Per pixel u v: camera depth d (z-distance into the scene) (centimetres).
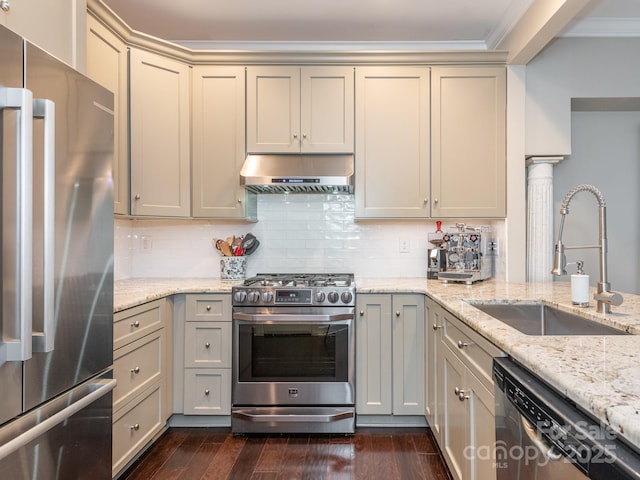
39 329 111
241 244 304
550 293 221
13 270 103
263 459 221
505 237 279
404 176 278
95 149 140
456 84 276
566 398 92
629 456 66
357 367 253
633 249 307
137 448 211
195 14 263
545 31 228
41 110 110
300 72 278
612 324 147
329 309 246
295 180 262
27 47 111
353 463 216
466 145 276
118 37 243
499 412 121
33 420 112
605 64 274
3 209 102
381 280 295
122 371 198
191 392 255
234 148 279
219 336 254
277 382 248
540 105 276
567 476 81
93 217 139
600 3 248
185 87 275
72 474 129
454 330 184
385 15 264
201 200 279
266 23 275
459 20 271
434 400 227
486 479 139
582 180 309
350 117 278
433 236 299
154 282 285
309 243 314
